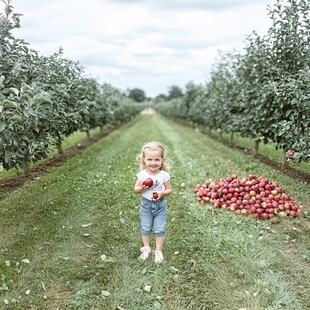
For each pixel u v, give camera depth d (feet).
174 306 11.28
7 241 15.39
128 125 105.40
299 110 23.27
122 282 12.49
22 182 25.48
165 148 14.26
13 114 14.21
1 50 17.87
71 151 41.78
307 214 18.74
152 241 15.49
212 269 13.29
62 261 13.79
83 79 36.58
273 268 13.33
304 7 26.30
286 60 27.96
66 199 20.93
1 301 11.30
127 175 27.35
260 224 17.30
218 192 20.10
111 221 17.79
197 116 74.13
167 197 21.48
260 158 37.11
